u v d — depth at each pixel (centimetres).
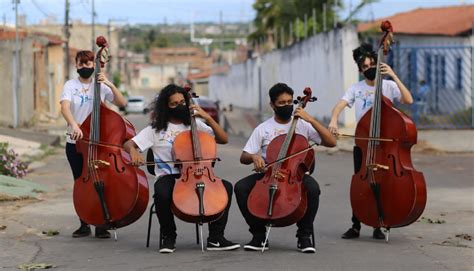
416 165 1798
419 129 2405
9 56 3192
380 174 858
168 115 833
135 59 12169
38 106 3809
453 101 2825
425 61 2869
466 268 755
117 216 848
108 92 920
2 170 1473
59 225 1012
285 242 891
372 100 910
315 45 3228
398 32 3020
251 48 5850
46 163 1867
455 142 2175
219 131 847
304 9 4094
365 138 855
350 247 862
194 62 11456
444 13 3412
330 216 1091
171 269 754
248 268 754
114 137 857
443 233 950
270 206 790
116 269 757
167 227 830
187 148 812
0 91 3188
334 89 2920
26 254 833
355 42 2788
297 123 843
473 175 1598
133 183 844
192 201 787
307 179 819
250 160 834
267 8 4688
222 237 839
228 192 821
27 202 1212
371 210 869
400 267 759
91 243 894
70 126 895
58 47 4384
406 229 980
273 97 830
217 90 7469
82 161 894
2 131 2631
